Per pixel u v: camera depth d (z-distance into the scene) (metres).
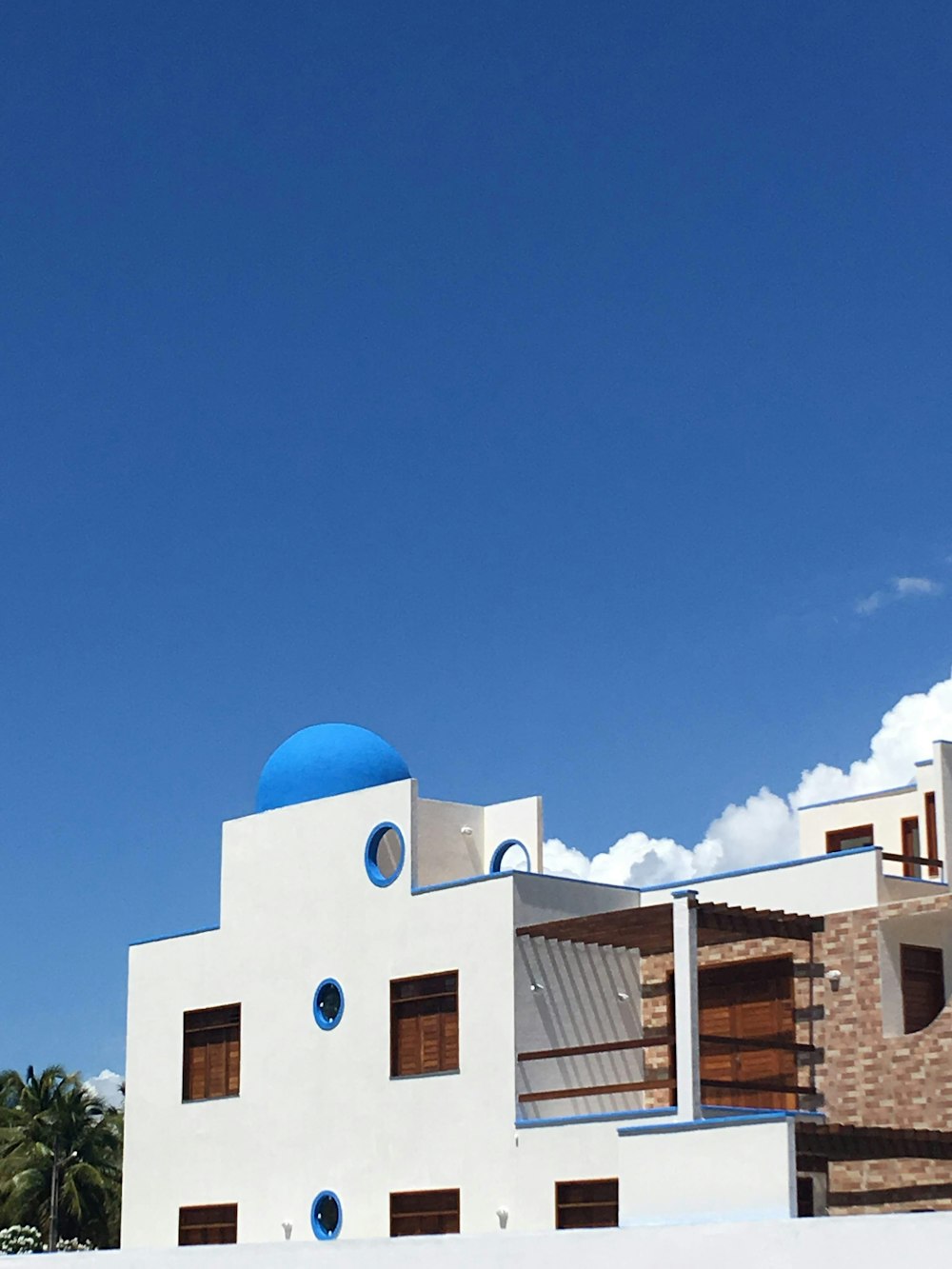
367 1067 36.81
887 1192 30.97
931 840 38.09
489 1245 28.91
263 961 40.00
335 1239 33.16
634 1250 26.69
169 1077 41.66
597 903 35.94
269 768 42.31
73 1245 70.56
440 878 38.84
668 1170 28.64
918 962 32.72
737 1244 25.25
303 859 39.59
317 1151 37.50
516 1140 33.34
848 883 33.06
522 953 34.34
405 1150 35.59
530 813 39.12
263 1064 39.34
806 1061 32.91
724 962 34.75
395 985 36.72
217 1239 39.44
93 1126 76.38
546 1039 34.28
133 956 43.50
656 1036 35.75
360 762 41.28
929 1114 30.64
